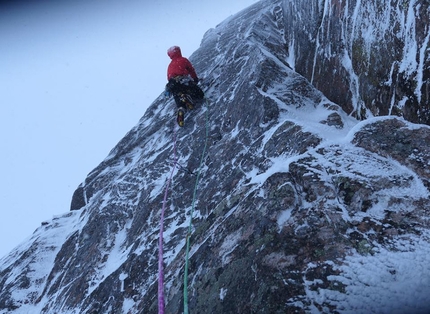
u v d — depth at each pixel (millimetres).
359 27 3643
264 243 2322
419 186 2326
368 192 2354
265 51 5301
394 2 3047
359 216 2258
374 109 3492
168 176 5180
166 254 3693
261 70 4785
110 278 4188
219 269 2436
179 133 5941
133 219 5109
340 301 1834
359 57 3688
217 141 4941
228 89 5812
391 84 3176
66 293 4840
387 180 2412
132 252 4281
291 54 5824
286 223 2371
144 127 7750
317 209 2373
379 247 2029
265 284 2047
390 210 2234
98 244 5137
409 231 2076
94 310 3936
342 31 4012
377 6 3311
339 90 4172
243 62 6117
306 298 1893
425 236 2021
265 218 2475
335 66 4227
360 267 1951
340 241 2131
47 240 6660
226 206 3098
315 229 2252
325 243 2145
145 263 3859
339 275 1943
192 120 5969
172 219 4301
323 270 1994
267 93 4527
